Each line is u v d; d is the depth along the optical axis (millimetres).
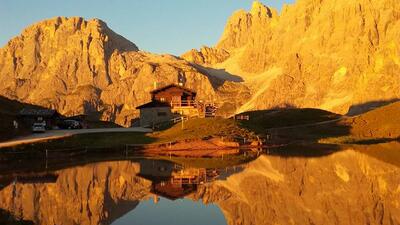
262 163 75000
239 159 82375
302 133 139000
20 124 104938
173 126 111375
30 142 81875
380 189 50000
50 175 61562
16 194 47562
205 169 67438
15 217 36188
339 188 50406
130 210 39719
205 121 111812
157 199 44594
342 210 39562
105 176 60438
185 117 123688
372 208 40531
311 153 93062
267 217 37094
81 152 86625
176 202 43000
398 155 87750
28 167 70312
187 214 38031
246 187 51469
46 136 92938
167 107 133000
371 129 143000
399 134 135375
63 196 46438
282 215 37906
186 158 85188
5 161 74250
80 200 44250
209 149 95562
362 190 49281
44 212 38750
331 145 114812
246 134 108438
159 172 64312
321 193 47719
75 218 36562
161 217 36875
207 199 44625
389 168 67812
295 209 40250
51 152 81375
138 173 63406
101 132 103250
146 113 134625
